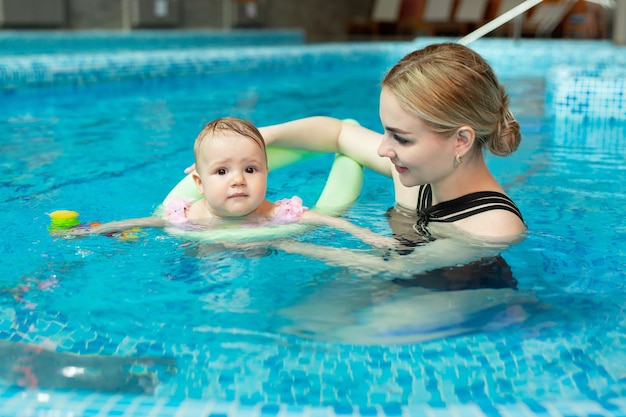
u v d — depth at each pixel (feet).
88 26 38.86
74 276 5.26
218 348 4.22
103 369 3.96
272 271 5.28
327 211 6.93
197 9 44.83
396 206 7.02
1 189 8.18
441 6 52.01
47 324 4.53
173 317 4.60
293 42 47.78
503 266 5.37
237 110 16.15
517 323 4.53
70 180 8.74
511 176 9.02
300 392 3.77
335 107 16.98
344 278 5.15
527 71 26.00
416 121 5.30
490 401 3.69
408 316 4.58
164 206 7.07
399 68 5.44
